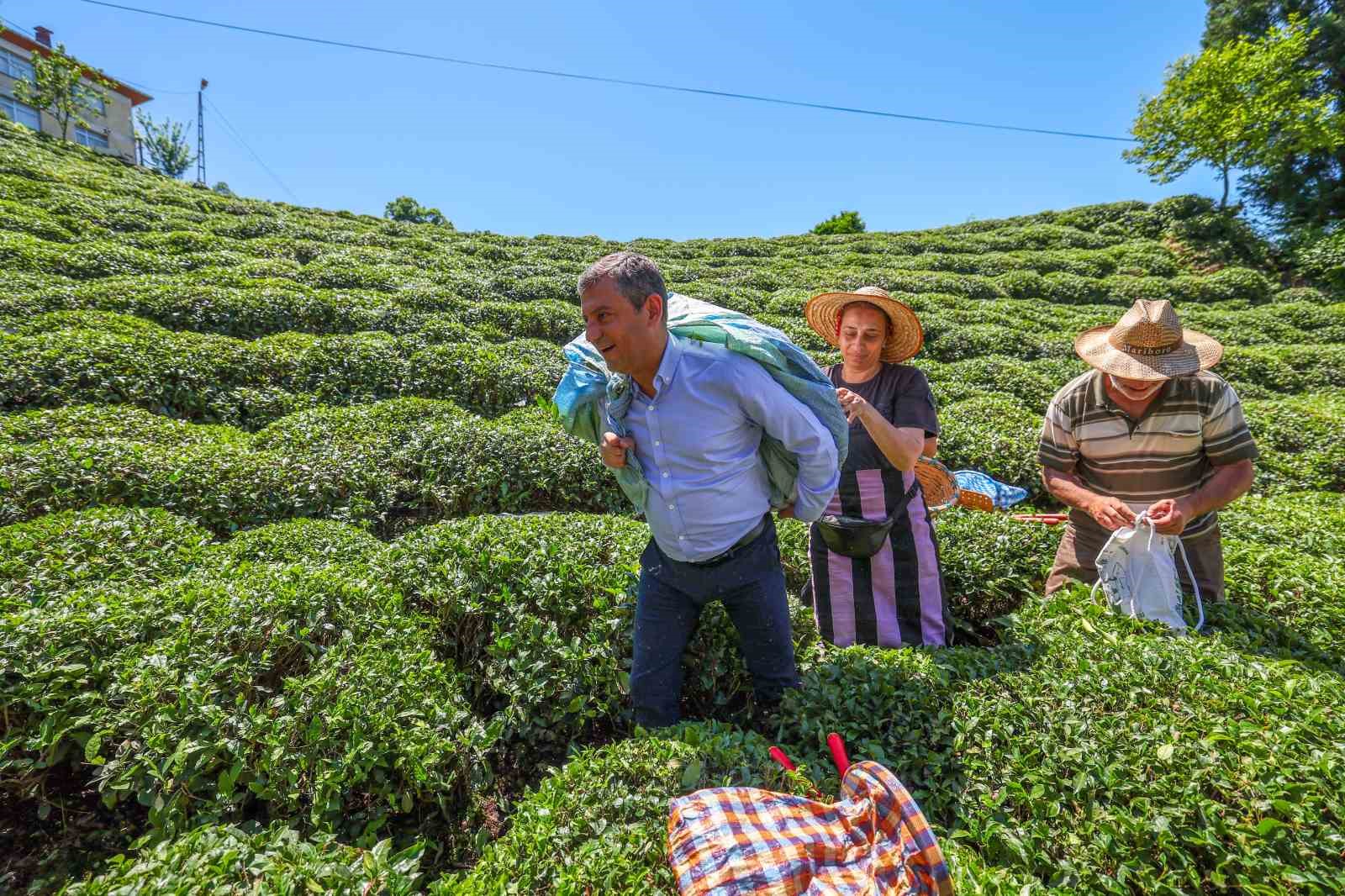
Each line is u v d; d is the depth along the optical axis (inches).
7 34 1256.8
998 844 84.7
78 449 180.1
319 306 358.6
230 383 266.8
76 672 99.4
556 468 225.0
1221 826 79.6
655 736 93.4
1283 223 955.3
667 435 91.2
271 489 192.9
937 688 109.3
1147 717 95.3
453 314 398.9
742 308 494.0
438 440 228.4
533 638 123.6
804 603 151.1
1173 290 691.4
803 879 64.9
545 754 118.2
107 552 140.3
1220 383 126.9
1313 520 193.2
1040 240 922.7
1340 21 1003.3
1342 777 80.9
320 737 95.6
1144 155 1015.6
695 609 106.3
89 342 248.7
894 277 649.0
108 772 90.7
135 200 615.8
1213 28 1153.4
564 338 410.6
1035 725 99.3
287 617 117.0
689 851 67.7
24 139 797.9
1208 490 127.1
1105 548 129.2
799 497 101.2
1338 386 425.1
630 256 84.9
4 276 323.3
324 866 74.2
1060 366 399.5
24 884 90.6
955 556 170.6
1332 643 130.1
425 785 97.1
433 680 113.3
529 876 73.7
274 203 837.2
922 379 130.6
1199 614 130.8
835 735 81.5
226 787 90.2
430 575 138.9
